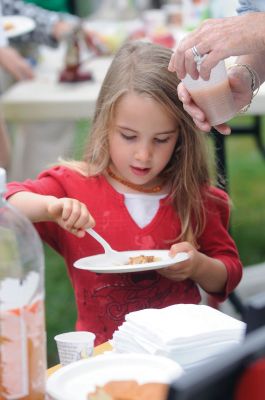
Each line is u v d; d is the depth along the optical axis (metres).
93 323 2.95
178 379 1.28
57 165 3.04
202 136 2.99
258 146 6.56
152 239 2.95
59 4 7.28
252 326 1.65
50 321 5.51
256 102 4.44
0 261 1.88
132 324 2.13
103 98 2.91
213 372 1.29
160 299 2.95
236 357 1.32
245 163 9.21
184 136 2.91
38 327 1.81
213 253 3.09
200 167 3.02
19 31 5.84
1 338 1.76
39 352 1.81
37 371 1.80
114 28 6.71
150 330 2.05
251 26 2.51
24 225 1.92
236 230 7.20
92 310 2.95
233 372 1.30
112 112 2.83
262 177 8.74
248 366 1.32
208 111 2.66
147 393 1.78
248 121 8.70
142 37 6.38
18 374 1.77
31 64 6.38
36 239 1.91
